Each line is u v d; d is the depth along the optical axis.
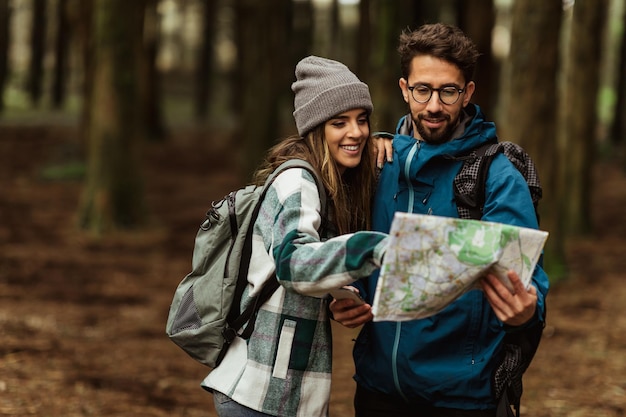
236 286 2.77
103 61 12.66
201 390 6.08
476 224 2.37
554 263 9.98
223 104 41.69
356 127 2.74
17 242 11.82
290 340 2.70
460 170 2.81
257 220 2.74
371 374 2.92
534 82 9.08
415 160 2.83
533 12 8.95
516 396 2.80
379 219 2.92
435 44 2.73
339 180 2.74
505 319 2.46
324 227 2.71
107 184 12.73
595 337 7.60
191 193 18.28
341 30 41.28
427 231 2.33
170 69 44.78
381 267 2.36
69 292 9.09
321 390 2.74
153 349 7.10
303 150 2.77
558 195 9.79
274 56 16.89
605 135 29.38
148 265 10.84
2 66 31.75
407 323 2.82
